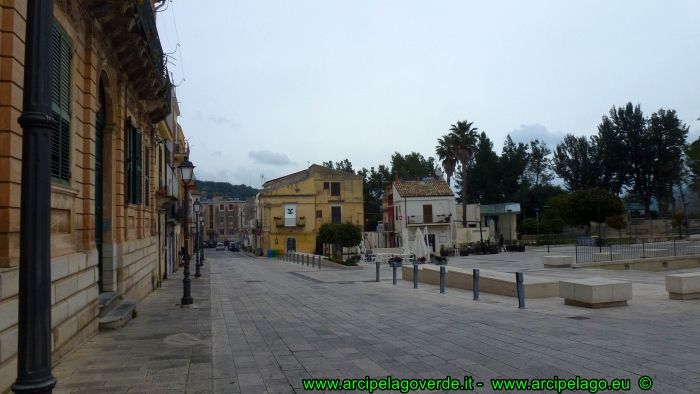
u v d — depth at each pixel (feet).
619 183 235.61
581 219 189.78
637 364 22.56
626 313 37.50
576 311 39.37
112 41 39.63
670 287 44.62
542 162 292.81
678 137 217.36
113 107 42.65
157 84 53.11
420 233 125.59
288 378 22.79
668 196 223.51
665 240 154.10
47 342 10.53
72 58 29.35
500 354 25.64
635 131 224.33
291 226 212.84
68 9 28.53
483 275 55.83
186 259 49.93
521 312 40.04
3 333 18.80
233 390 21.04
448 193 191.83
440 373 22.61
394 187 204.85
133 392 20.20
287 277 94.84
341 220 215.51
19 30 21.45
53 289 24.70
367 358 26.09
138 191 52.80
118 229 44.60
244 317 43.09
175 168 126.93
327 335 33.37
